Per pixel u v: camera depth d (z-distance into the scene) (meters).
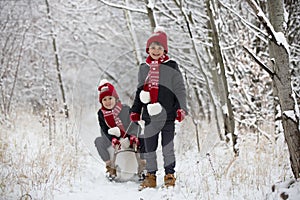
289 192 5.38
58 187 6.56
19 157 7.76
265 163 7.09
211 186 6.45
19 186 6.39
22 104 15.67
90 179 7.35
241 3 10.78
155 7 11.71
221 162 7.66
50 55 18.50
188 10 11.21
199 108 13.61
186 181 6.68
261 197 5.76
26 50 17.42
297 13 9.68
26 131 10.66
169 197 6.00
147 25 15.06
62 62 19.86
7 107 12.26
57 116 10.78
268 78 9.89
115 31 18.36
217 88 10.47
